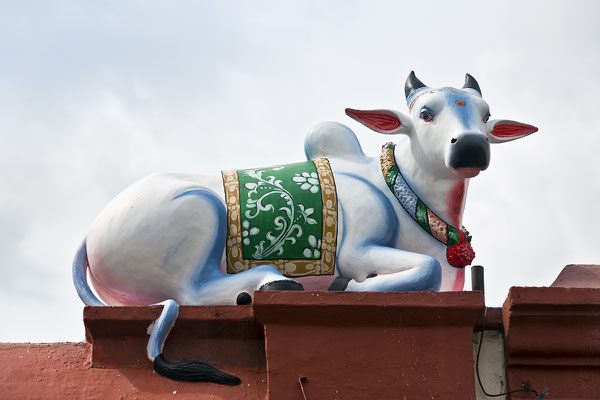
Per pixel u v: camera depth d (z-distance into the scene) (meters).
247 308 5.40
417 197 6.09
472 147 5.79
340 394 5.21
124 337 5.49
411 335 5.30
